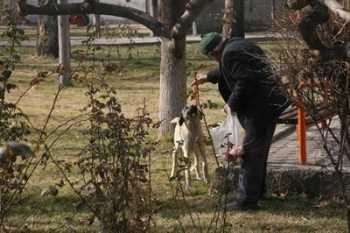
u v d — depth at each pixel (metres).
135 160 8.96
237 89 12.11
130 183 8.94
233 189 13.18
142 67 35.34
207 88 30.77
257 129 12.37
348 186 13.02
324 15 6.71
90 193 9.16
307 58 8.49
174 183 14.16
